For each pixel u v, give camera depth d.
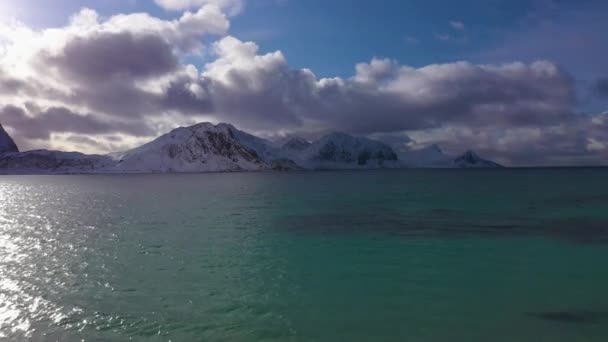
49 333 14.20
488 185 110.00
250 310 16.22
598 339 13.36
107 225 40.31
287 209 54.44
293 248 28.59
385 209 53.09
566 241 30.52
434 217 44.50
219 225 39.84
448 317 15.39
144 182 171.25
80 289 19.09
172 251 27.64
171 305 16.84
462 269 22.36
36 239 32.44
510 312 15.84
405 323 14.86
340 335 13.91
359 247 28.70
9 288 19.25
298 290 18.80
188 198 77.12
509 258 25.00
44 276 21.33
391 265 23.36
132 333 14.11
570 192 80.50
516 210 50.38
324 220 42.88
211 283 19.95
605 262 23.75
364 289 18.88
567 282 19.70
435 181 145.25
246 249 28.09
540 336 13.66
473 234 33.69
